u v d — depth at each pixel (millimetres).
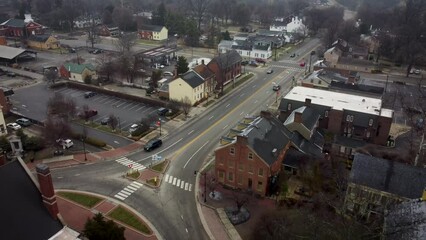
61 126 71188
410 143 72500
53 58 139125
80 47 156125
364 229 45000
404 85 114750
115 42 165875
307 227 45281
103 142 71188
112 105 93375
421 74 126812
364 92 92062
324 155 66188
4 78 113750
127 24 188250
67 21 192250
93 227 40812
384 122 72250
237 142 55781
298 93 83875
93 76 113250
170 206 54344
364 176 50031
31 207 36750
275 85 109562
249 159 55750
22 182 37375
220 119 85125
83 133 74125
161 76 110500
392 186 48438
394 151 70875
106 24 198250
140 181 60281
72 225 49062
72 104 84250
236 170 57719
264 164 54719
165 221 51125
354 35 167500
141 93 101875
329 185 56062
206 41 163875
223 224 50750
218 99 98312
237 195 57000
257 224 49969
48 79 106750
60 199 54812
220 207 54250
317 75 101875
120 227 45094
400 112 91250
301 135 67500
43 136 69500
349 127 75312
